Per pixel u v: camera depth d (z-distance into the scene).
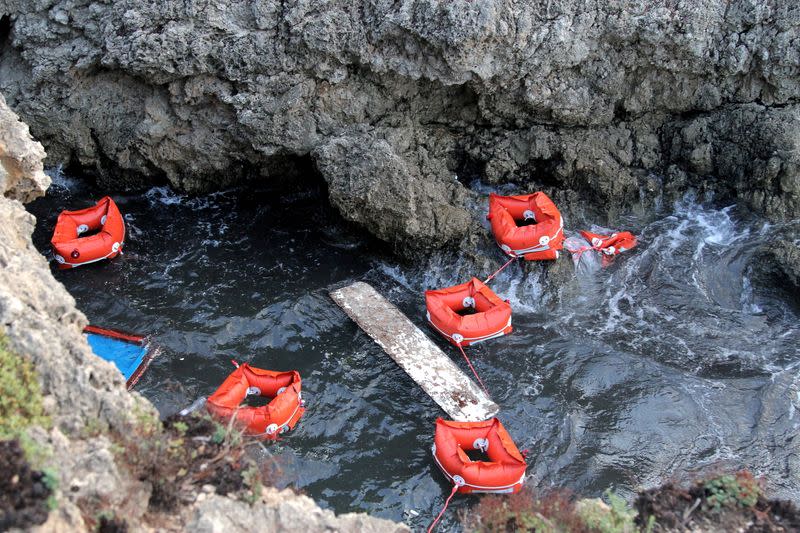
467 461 10.97
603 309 14.22
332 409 12.34
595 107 15.55
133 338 12.85
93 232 15.06
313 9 14.12
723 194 15.89
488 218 15.18
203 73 14.80
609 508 9.20
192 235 15.49
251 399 12.19
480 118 15.87
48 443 7.51
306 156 15.80
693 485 9.30
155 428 8.48
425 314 14.13
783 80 15.07
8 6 14.88
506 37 14.18
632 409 12.44
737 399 12.58
